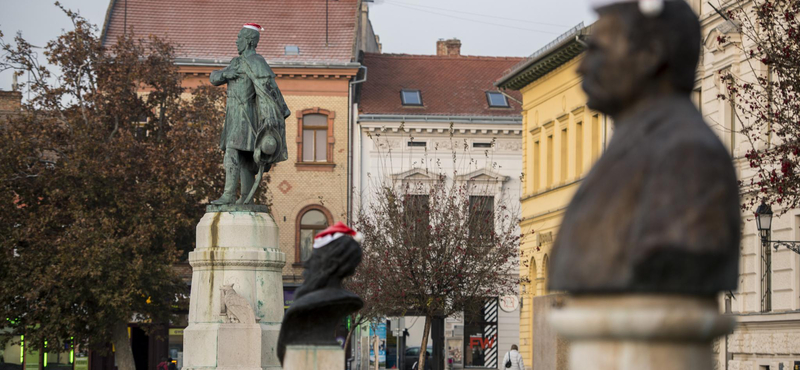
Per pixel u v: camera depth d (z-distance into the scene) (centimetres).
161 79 3819
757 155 2317
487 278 3709
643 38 292
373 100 5228
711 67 3325
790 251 2906
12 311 3528
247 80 1705
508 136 5216
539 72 4688
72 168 3503
